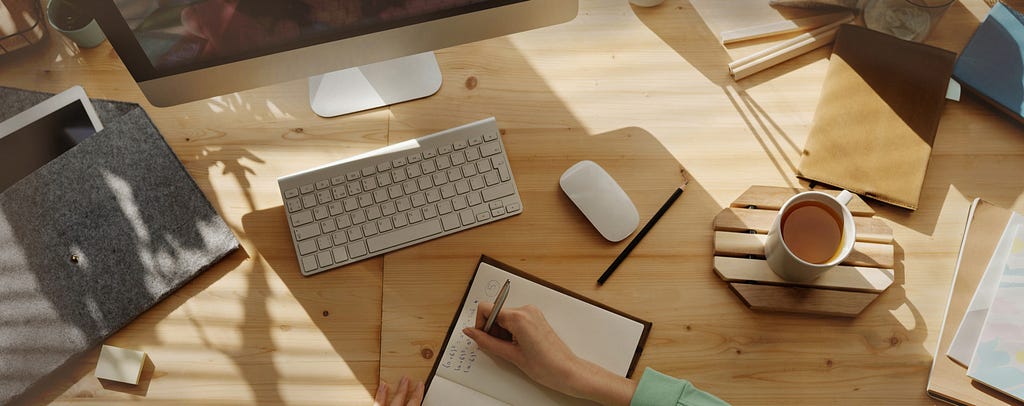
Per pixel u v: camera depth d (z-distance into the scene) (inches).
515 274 35.6
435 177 36.7
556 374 32.6
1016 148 37.4
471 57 40.3
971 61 38.0
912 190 35.8
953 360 33.4
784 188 36.8
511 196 36.7
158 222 35.9
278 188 37.6
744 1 41.3
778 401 33.5
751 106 39.0
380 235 36.0
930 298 34.9
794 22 40.2
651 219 36.6
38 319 34.1
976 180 36.8
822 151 37.0
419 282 35.6
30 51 40.1
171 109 39.0
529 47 40.5
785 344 34.3
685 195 37.1
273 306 35.4
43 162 37.0
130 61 30.3
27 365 33.4
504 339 35.0
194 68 31.5
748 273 34.8
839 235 33.0
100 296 34.6
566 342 34.3
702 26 40.9
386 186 36.5
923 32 39.4
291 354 34.7
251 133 38.6
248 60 31.8
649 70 39.9
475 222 36.4
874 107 37.4
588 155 38.0
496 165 37.0
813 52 40.1
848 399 33.4
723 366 34.0
